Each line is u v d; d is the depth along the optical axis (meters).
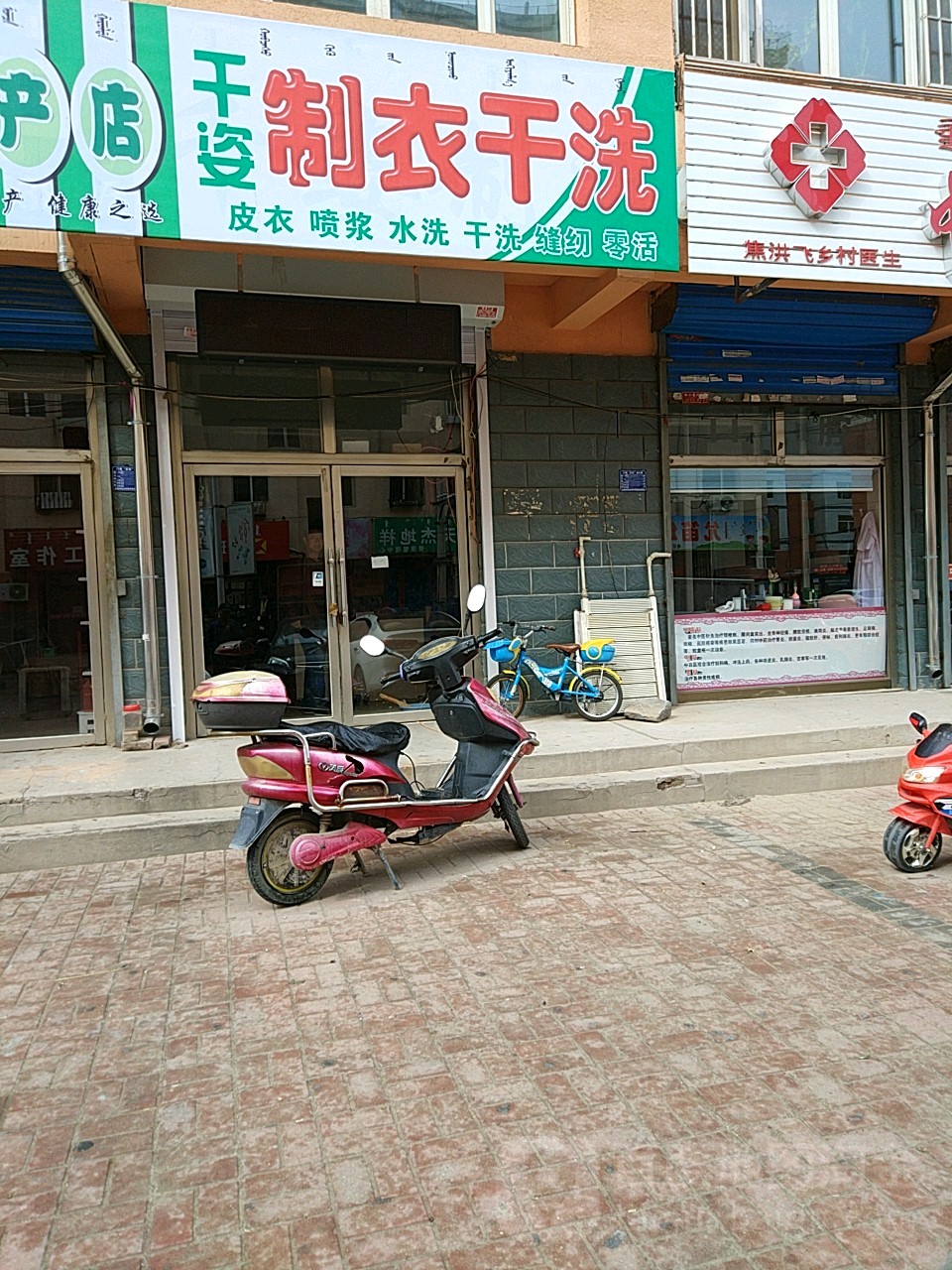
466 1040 3.03
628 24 6.33
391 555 7.33
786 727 6.87
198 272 6.14
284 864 4.31
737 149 6.21
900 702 7.95
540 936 3.86
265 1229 2.20
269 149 5.15
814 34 7.06
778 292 7.61
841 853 4.94
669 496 7.85
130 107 4.93
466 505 7.45
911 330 8.12
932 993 3.28
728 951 3.67
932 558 8.57
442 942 3.84
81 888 4.66
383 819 4.52
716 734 6.65
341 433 7.15
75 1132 2.60
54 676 6.65
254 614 7.02
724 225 6.19
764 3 6.89
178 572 6.77
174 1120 2.64
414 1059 2.93
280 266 6.31
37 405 6.51
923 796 4.50
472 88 5.48
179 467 6.78
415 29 6.07
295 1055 2.98
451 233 5.49
